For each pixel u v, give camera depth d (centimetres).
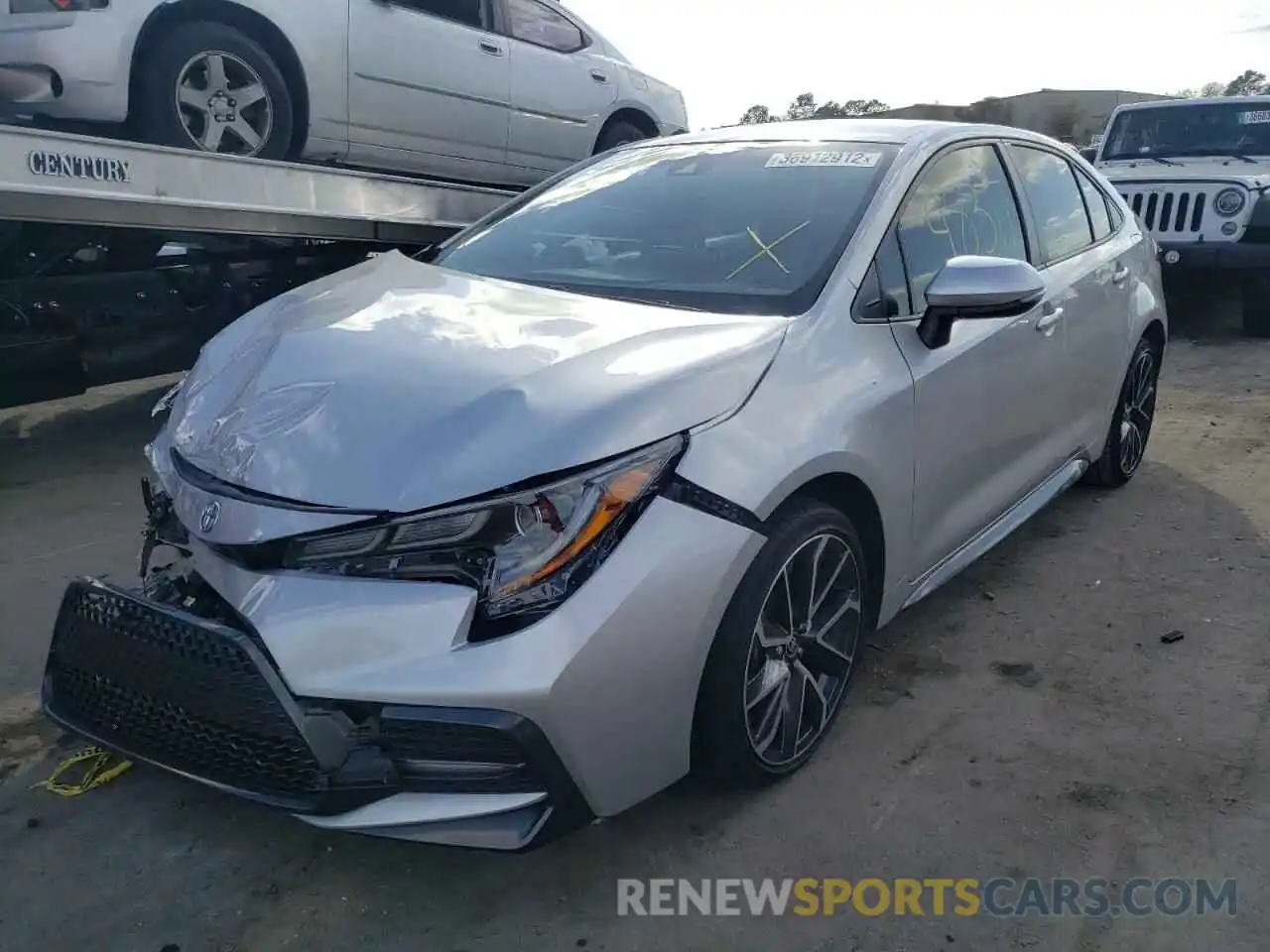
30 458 570
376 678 213
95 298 539
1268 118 926
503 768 220
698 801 275
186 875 251
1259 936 230
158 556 287
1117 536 448
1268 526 456
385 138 650
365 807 221
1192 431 600
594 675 219
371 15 626
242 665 219
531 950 228
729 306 292
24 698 323
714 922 236
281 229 541
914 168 338
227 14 561
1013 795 277
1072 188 448
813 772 287
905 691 327
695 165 369
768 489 246
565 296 302
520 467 221
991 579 407
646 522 228
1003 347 348
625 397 237
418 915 238
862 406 279
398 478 222
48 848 259
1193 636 361
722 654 246
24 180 438
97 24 515
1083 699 322
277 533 224
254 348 283
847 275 298
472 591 216
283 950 229
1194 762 290
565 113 767
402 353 258
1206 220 838
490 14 709
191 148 560
